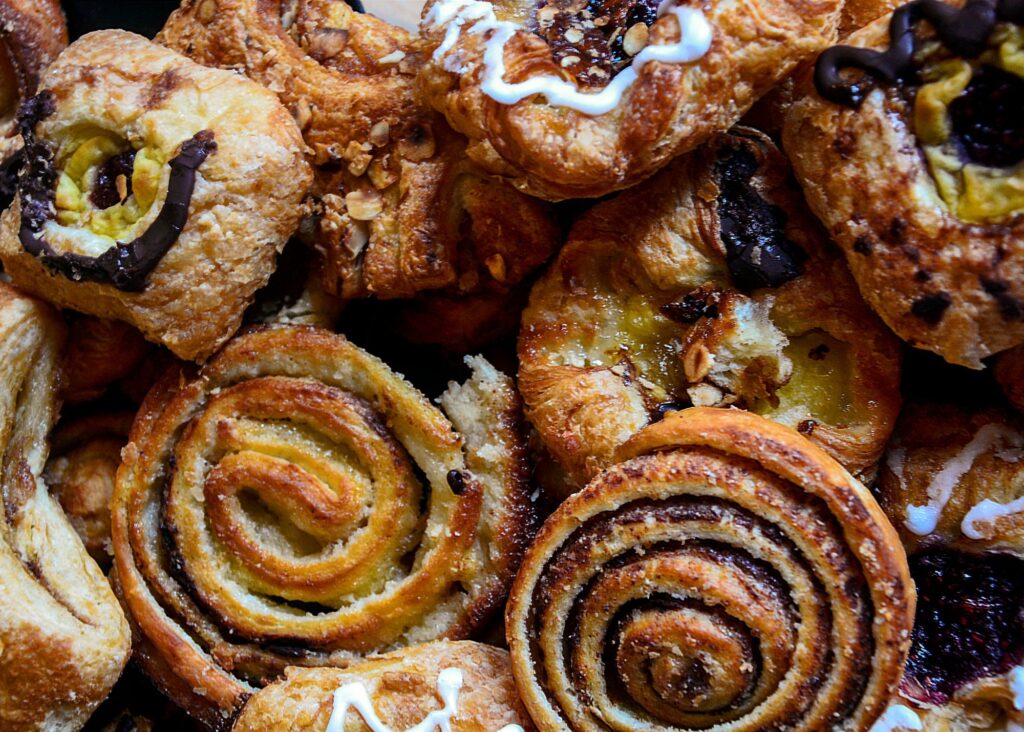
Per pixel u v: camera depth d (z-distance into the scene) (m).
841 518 0.42
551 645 0.44
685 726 0.43
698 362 0.46
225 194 0.47
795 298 0.46
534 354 0.48
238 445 0.49
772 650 0.42
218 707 0.48
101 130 0.48
